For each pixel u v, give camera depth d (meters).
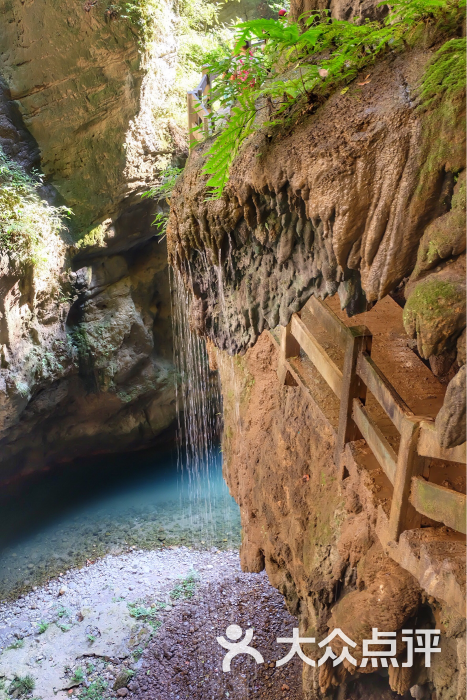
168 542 8.98
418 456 2.14
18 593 7.87
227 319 3.47
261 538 4.30
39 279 7.71
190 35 8.73
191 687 6.12
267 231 2.54
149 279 9.91
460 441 1.77
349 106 1.88
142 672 6.40
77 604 7.57
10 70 7.72
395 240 1.83
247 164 2.28
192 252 3.25
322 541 3.33
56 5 7.14
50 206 7.91
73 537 9.16
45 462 10.35
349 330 2.64
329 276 2.28
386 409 2.33
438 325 1.64
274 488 3.98
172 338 10.76
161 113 8.29
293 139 2.03
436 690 2.80
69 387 9.38
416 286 1.75
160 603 7.49
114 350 9.36
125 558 8.58
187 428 11.20
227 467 5.27
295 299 2.68
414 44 1.85
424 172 1.71
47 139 7.97
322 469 3.43
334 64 1.92
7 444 9.26
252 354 4.46
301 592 3.67
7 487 10.04
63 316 8.59
